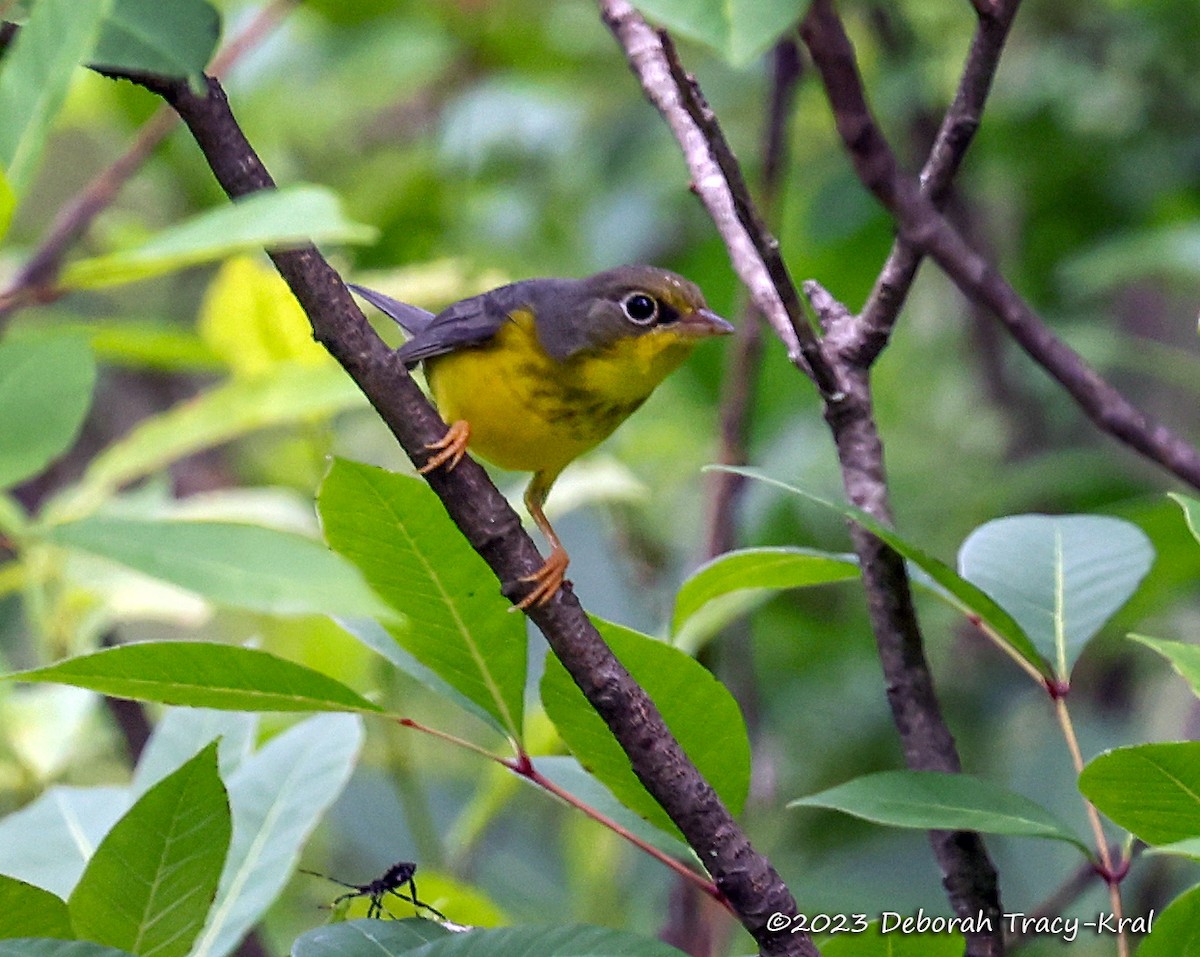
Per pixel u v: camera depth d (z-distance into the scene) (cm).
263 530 339
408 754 1196
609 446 1424
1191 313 1662
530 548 571
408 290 1170
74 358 389
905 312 1711
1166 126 1509
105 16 396
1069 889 774
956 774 619
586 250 1605
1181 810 539
